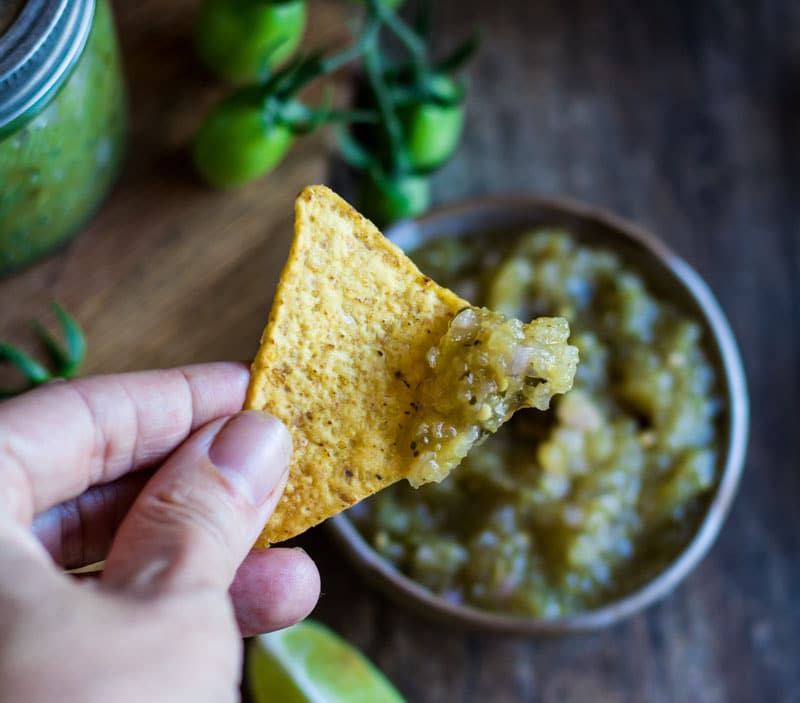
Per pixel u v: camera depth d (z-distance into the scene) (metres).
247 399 0.28
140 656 0.24
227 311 0.37
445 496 0.37
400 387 0.29
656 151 0.43
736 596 0.40
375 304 0.29
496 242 0.39
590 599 0.37
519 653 0.39
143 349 0.37
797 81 0.44
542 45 0.44
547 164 0.43
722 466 0.37
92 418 0.29
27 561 0.25
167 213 0.38
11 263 0.36
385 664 0.39
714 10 0.45
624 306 0.38
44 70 0.30
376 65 0.37
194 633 0.24
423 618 0.39
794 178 0.44
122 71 0.38
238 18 0.37
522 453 0.37
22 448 0.28
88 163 0.35
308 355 0.28
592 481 0.37
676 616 0.40
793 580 0.40
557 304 0.38
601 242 0.39
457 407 0.28
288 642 0.36
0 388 0.36
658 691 0.39
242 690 0.38
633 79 0.44
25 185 0.33
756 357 0.42
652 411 0.37
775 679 0.40
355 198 0.40
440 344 0.28
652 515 0.37
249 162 0.37
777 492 0.41
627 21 0.44
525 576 0.36
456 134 0.40
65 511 0.30
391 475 0.29
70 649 0.24
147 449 0.30
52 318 0.36
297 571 0.31
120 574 0.26
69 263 0.37
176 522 0.26
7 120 0.30
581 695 0.39
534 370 0.28
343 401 0.29
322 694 0.36
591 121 0.43
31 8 0.29
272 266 0.38
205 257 0.38
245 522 0.27
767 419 0.42
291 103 0.37
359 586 0.39
